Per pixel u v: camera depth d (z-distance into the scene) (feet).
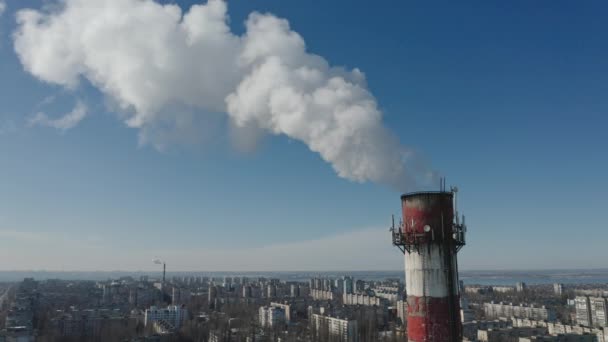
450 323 170.71
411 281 178.50
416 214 180.55
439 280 173.37
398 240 183.21
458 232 180.45
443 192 181.37
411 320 176.65
